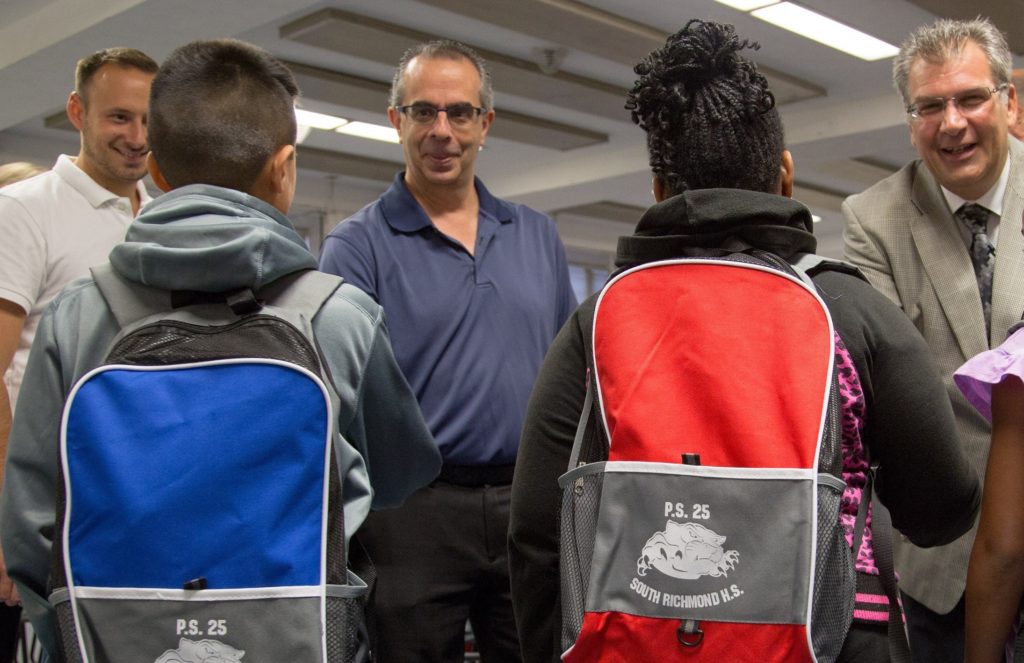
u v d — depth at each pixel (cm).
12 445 112
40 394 112
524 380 207
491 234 219
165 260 108
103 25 487
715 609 100
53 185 210
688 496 102
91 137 213
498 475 199
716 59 120
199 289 110
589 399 115
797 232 117
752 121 120
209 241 110
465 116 218
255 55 124
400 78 223
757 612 99
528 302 214
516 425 203
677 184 121
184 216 114
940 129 183
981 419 177
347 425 116
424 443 132
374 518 193
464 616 196
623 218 1161
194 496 100
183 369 105
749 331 108
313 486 103
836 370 107
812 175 968
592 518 108
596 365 112
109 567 100
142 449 101
